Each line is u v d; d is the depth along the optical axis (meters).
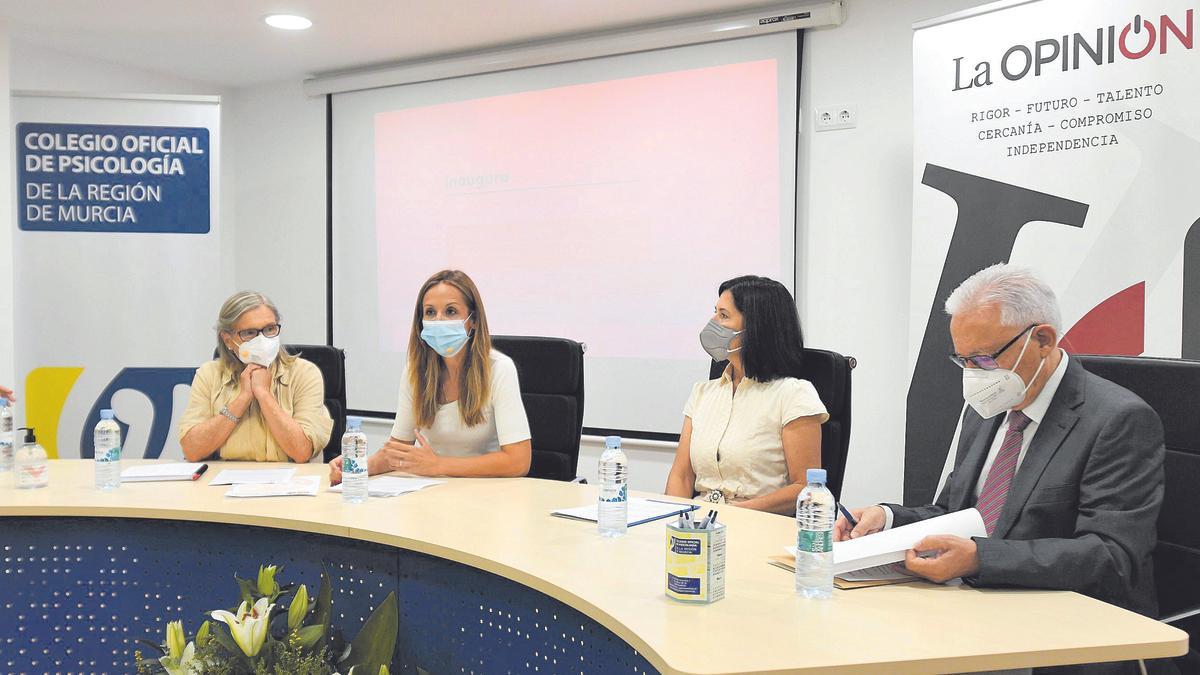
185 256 4.43
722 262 4.05
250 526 2.21
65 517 2.28
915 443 3.30
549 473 2.89
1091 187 2.91
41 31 4.25
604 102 4.30
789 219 3.88
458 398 2.60
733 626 1.33
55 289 4.29
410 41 4.44
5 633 2.30
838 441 2.54
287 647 1.92
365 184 5.01
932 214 3.26
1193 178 2.73
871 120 3.72
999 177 3.10
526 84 4.50
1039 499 1.66
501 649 1.83
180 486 2.44
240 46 4.52
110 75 4.83
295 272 5.30
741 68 3.96
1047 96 2.99
